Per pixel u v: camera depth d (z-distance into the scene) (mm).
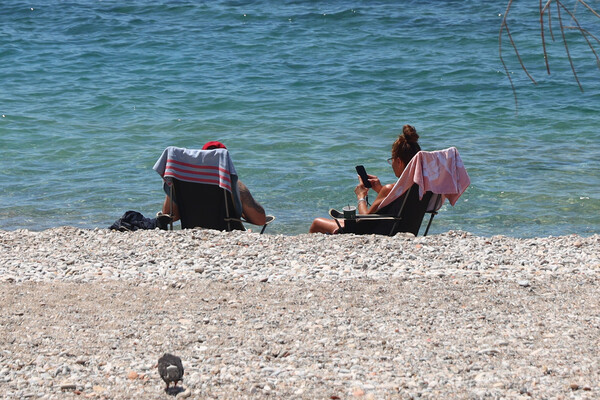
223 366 17688
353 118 63312
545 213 39938
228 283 23969
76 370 17469
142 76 80375
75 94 71750
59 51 93188
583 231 37219
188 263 26141
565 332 19797
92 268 25625
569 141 55750
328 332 19859
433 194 32469
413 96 72250
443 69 83188
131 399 16000
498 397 16000
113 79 78875
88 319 20734
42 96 70938
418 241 29062
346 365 17781
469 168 48250
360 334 19688
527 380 16828
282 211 40500
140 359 18141
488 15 113812
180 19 113438
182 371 16297
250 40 99500
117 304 21969
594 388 16344
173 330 19969
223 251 27547
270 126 60000
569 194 42844
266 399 16047
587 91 72875
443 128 60156
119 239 29219
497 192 43344
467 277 24531
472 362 17938
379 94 73000
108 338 19406
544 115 64125
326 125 60625
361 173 33781
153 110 65688
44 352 18469
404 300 22328
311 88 75312
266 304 22031
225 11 118062
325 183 45094
